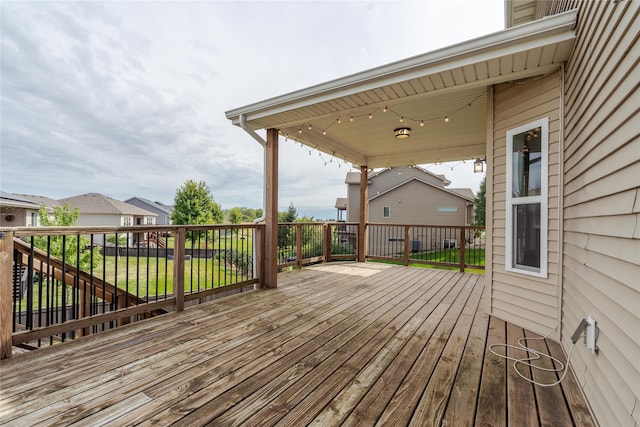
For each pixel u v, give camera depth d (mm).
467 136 5059
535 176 2627
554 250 2424
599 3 1609
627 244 1246
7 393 1608
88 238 9266
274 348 2229
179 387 1702
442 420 1450
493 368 1954
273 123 3969
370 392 1679
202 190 19047
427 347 2268
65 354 2084
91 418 1430
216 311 3105
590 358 1628
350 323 2773
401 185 16344
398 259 6246
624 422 1196
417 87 2820
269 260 4125
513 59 2303
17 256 2303
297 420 1441
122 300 3066
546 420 1456
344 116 4035
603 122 1535
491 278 3033
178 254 3082
